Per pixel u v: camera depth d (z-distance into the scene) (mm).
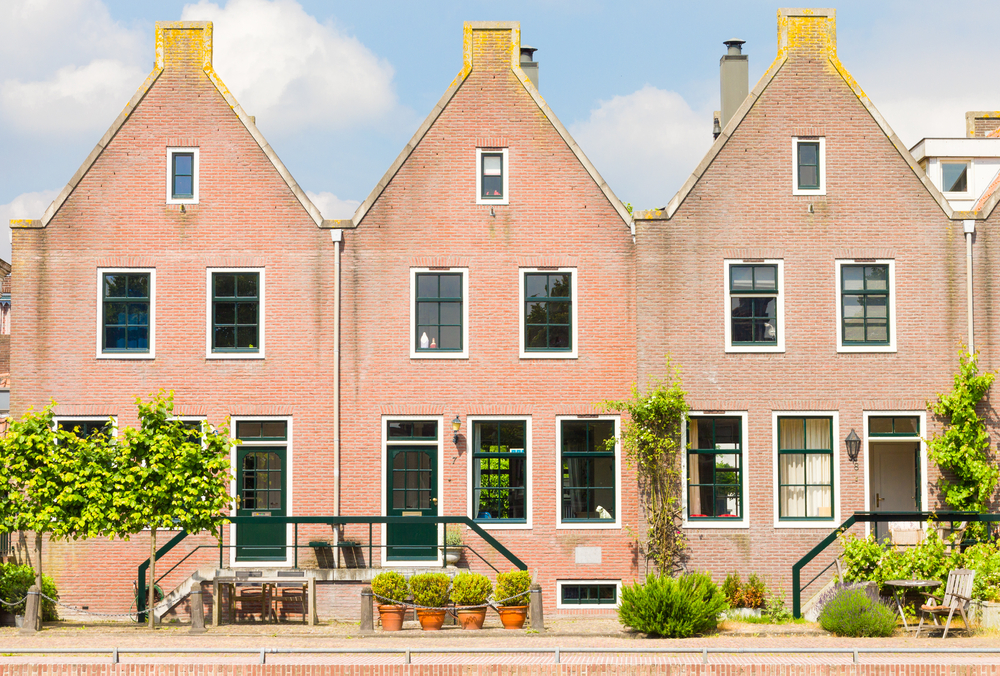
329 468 20625
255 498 20672
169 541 19391
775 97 20703
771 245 20453
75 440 17484
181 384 20734
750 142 20625
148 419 17609
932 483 20125
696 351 20297
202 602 17625
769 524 19984
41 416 17469
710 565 19906
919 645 15578
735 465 20219
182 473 17359
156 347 20766
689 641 16141
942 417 20219
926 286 20438
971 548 18266
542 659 14352
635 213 20500
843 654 14711
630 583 20438
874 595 17812
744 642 16031
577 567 20500
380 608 17797
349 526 20516
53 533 17500
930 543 18000
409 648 14406
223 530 20500
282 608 19203
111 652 14930
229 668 13695
